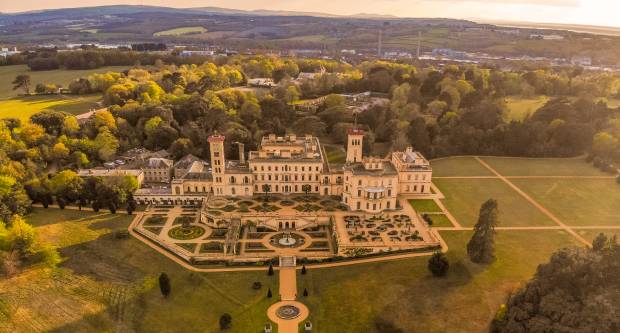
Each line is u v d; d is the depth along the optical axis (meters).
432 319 133.00
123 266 163.38
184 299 146.50
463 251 168.12
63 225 192.50
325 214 196.38
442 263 150.25
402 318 134.00
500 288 145.38
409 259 165.00
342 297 145.50
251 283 154.88
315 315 138.88
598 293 113.50
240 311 141.12
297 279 156.75
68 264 163.38
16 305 140.25
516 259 162.75
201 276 158.12
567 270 120.25
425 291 145.38
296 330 132.62
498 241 175.88
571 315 111.00
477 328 128.88
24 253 164.25
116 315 138.38
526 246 172.25
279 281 155.75
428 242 173.25
